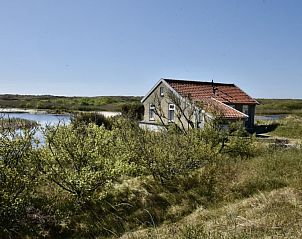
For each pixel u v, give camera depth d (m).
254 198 9.15
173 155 11.65
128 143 12.09
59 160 10.13
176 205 10.07
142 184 11.04
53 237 8.62
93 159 10.26
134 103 38.75
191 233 6.45
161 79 29.45
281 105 88.25
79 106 65.31
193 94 29.23
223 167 11.98
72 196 9.75
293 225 6.71
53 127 10.52
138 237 7.98
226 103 30.09
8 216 8.41
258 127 32.78
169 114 28.25
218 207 9.55
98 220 9.31
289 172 10.99
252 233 6.34
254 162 12.38
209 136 14.35
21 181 8.76
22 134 9.41
